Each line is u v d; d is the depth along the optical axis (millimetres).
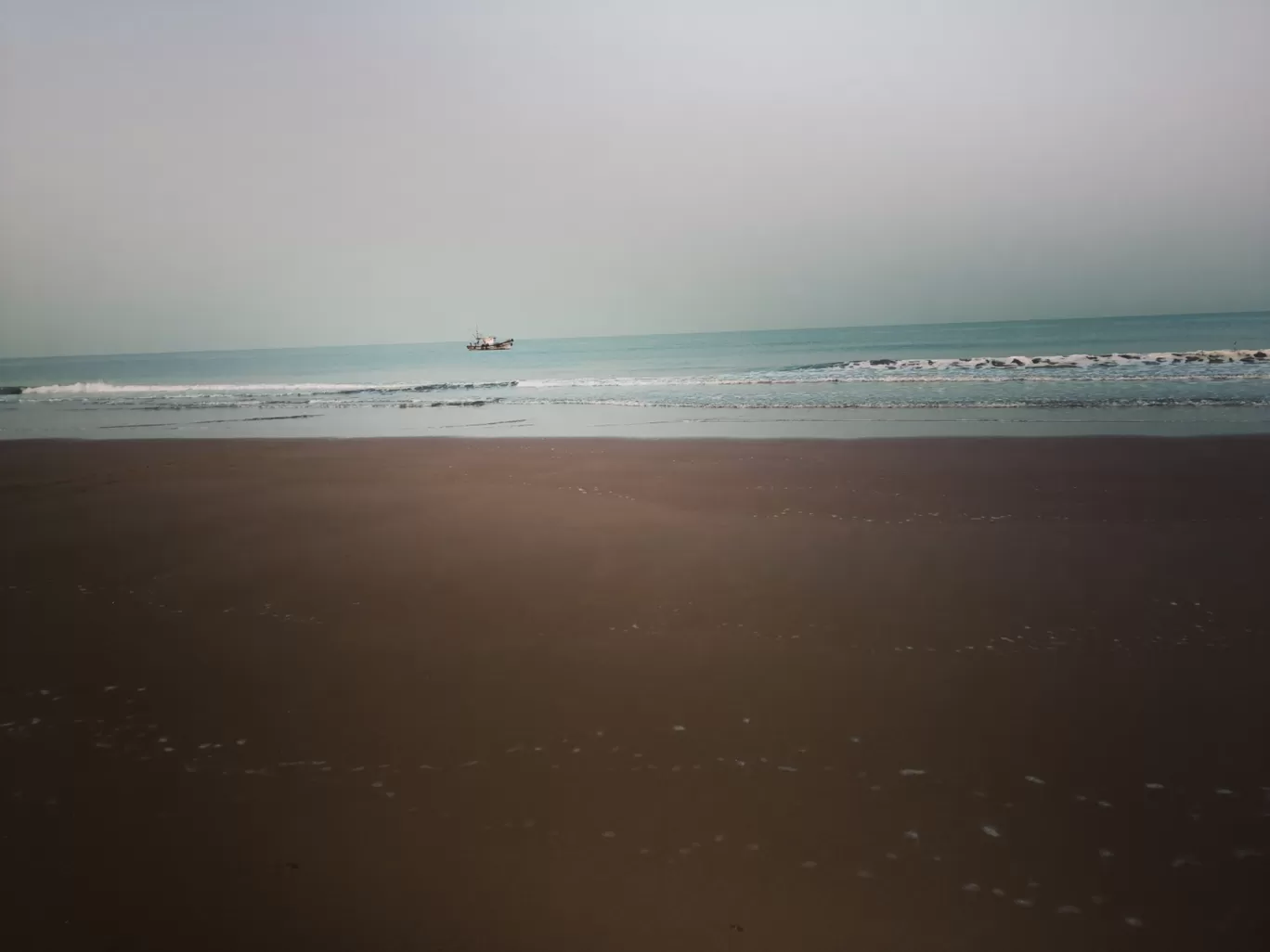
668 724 3029
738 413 14055
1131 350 33281
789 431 11383
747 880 2188
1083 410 11984
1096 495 6531
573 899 2131
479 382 25359
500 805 2559
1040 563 4836
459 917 2074
